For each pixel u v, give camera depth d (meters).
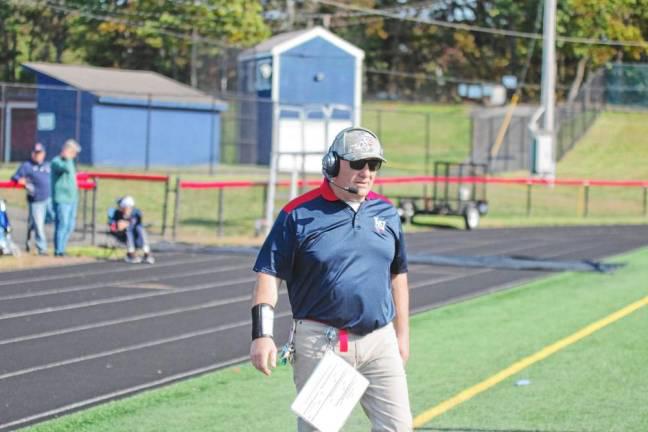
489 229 47.31
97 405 14.62
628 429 13.34
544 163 59.31
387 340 9.06
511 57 121.31
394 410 9.05
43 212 31.33
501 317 22.62
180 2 96.62
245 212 48.62
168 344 19.08
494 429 13.33
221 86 97.69
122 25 96.50
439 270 31.16
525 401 14.89
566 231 46.59
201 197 54.75
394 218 9.28
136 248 30.88
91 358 17.73
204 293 25.19
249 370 17.06
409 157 94.06
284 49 79.88
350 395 8.50
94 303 23.30
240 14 98.25
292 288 9.18
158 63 100.88
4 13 98.62
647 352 18.56
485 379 16.36
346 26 129.75
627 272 30.95
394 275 9.57
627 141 85.44
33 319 21.17
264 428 13.43
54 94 71.44
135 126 72.31
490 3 118.19
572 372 16.89
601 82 94.31
